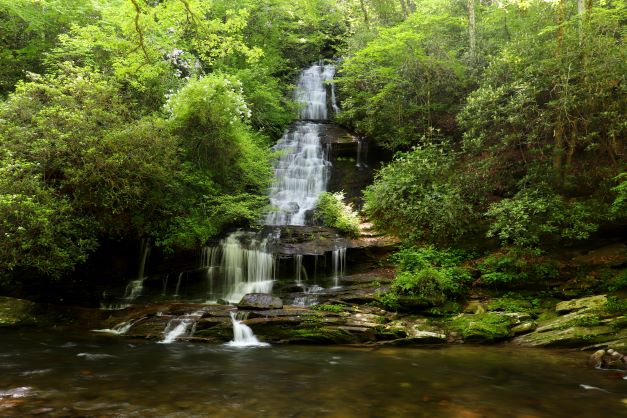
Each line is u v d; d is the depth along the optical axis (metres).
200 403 4.99
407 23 15.76
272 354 7.64
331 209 13.88
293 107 19.81
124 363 6.82
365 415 4.72
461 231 11.52
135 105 13.24
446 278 10.11
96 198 10.84
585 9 11.71
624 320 7.90
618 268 9.63
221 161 14.03
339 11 25.14
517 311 9.32
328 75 23.28
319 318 9.04
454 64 15.10
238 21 12.20
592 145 10.61
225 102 13.23
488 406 5.06
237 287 11.88
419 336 8.59
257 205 14.85
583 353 7.58
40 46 15.12
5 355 7.12
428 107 15.52
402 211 12.40
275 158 17.48
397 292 10.06
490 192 12.27
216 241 12.55
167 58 15.59
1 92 14.23
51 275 10.85
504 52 12.24
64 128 10.53
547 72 11.00
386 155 17.25
